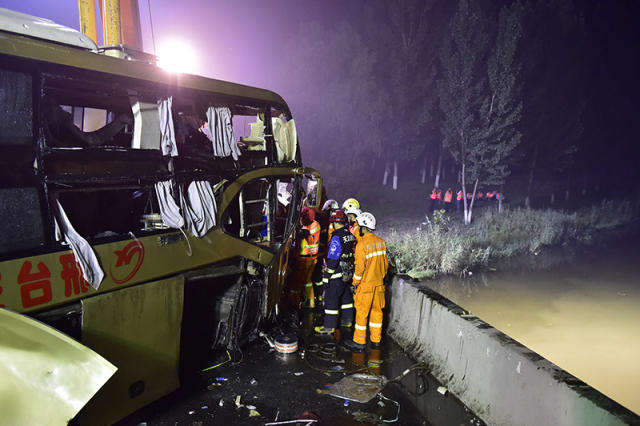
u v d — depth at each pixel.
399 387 4.11
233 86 4.15
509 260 14.31
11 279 2.43
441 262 12.97
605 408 2.53
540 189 29.28
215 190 4.09
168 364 3.63
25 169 2.49
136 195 3.93
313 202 6.26
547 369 3.04
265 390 3.98
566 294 10.93
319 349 4.85
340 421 3.55
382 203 24.34
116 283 3.07
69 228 2.76
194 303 4.51
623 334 8.51
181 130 3.96
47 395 2.24
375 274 4.78
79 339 2.90
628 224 22.09
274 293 5.07
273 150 4.88
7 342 2.18
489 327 3.82
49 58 2.55
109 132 3.33
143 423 3.38
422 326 4.71
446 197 21.38
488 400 3.57
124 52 3.54
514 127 20.86
